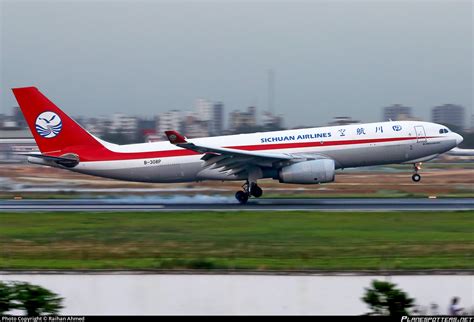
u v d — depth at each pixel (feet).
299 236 416.87
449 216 505.25
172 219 506.07
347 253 356.38
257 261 335.06
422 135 625.00
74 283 265.54
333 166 591.78
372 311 229.86
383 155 621.31
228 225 469.98
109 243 401.49
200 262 316.81
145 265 327.67
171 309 263.49
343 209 559.38
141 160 627.46
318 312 260.42
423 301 259.39
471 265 318.24
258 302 261.65
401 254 352.69
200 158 619.26
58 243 404.57
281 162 599.57
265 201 648.38
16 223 497.05
